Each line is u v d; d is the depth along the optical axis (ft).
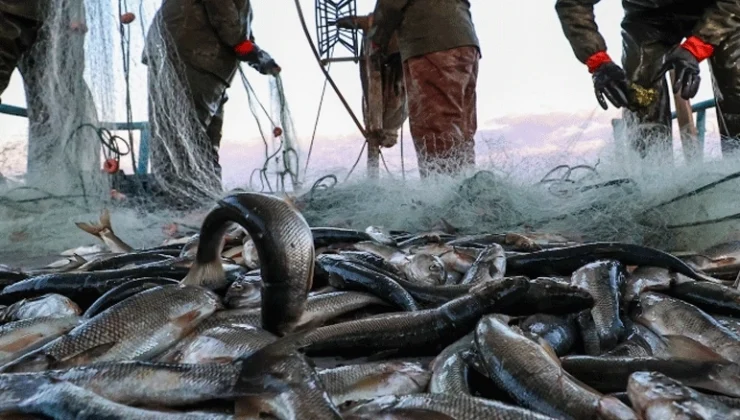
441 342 3.80
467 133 12.39
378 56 14.16
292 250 3.55
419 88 12.05
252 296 4.25
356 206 10.30
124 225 10.53
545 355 3.03
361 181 11.24
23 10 12.04
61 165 11.83
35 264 8.82
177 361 3.61
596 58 10.69
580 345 4.03
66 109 12.12
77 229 10.26
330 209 10.49
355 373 3.21
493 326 3.28
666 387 2.69
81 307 5.32
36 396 2.77
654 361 3.30
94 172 11.96
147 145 14.67
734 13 9.52
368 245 6.38
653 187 8.36
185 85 13.05
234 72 13.66
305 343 3.68
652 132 10.95
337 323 4.21
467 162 11.93
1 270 6.18
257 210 3.59
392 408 2.71
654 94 10.74
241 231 7.04
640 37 10.94
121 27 12.19
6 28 11.99
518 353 3.06
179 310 3.78
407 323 3.84
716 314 4.74
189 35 13.00
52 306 4.78
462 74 11.94
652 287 5.04
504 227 8.66
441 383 3.22
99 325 3.54
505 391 3.02
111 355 3.49
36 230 10.16
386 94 14.64
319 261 5.03
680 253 7.15
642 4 10.82
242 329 3.59
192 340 3.61
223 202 3.78
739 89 10.21
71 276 5.36
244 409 2.70
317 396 2.63
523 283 3.91
